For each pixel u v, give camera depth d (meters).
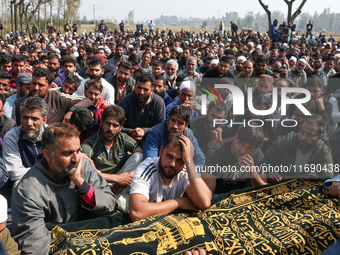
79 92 5.59
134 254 2.16
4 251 2.04
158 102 4.68
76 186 2.60
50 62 7.22
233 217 2.52
